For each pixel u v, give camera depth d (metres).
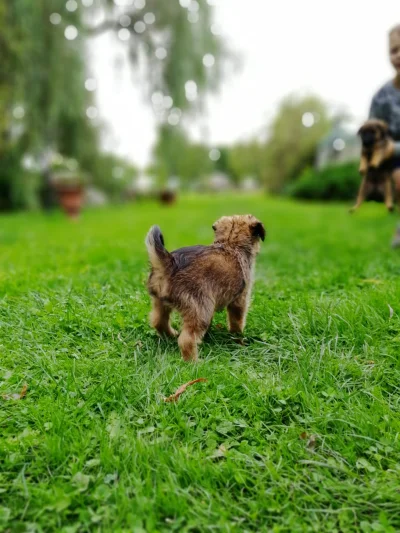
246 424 0.58
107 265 1.47
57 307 0.94
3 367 0.70
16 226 3.21
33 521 0.44
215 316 0.95
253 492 0.48
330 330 0.81
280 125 9.31
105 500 0.46
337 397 0.63
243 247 0.83
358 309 0.86
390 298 0.91
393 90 1.44
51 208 4.93
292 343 0.78
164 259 0.74
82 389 0.64
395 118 1.44
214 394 0.63
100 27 4.48
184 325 0.74
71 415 0.58
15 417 0.58
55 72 3.76
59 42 3.74
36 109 3.86
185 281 0.74
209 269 0.76
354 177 6.65
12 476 0.49
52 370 0.69
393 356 0.71
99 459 0.51
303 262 1.54
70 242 2.21
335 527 0.44
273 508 0.45
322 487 0.48
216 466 0.50
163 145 4.74
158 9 4.32
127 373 0.68
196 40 4.37
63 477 0.49
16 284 1.16
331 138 8.88
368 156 1.42
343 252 1.74
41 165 4.60
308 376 0.66
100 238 2.40
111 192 6.86
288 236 2.44
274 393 0.63
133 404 0.61
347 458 0.52
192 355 0.74
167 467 0.49
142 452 0.51
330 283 1.17
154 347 0.80
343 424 0.57
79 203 4.05
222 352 0.78
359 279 1.17
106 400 0.61
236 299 0.83
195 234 2.60
